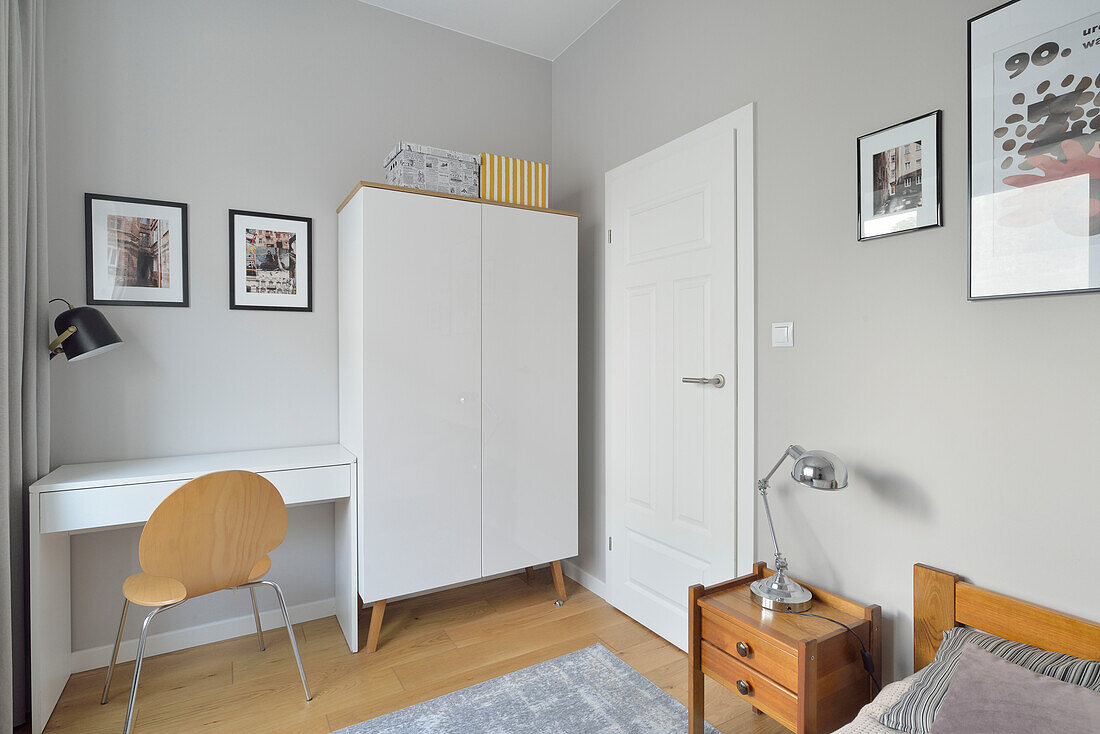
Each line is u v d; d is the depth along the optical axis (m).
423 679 2.10
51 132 2.12
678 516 2.35
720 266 2.16
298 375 2.58
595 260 2.90
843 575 1.76
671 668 2.18
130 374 2.26
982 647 1.32
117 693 2.01
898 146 1.60
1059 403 1.32
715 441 2.18
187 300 2.35
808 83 1.86
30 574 1.79
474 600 2.79
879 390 1.67
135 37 2.27
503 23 2.93
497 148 3.12
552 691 2.02
